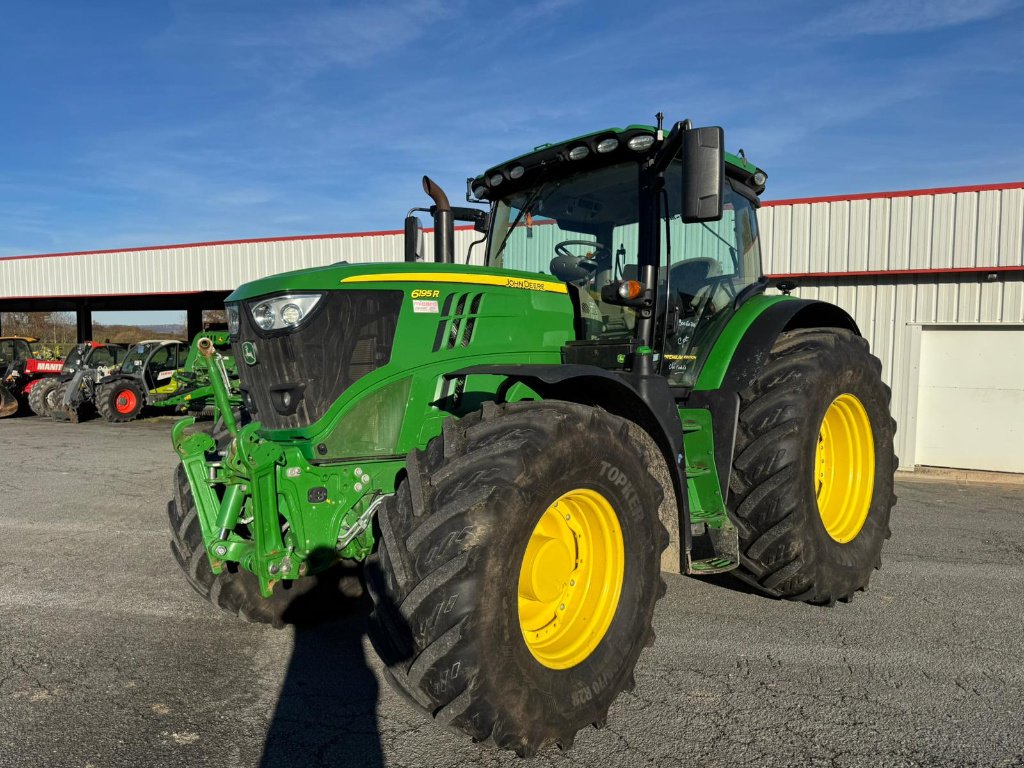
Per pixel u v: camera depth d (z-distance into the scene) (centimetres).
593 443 257
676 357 365
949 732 264
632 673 273
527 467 234
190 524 334
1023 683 304
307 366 279
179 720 274
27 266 1688
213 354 313
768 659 326
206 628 362
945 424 957
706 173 281
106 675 311
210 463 314
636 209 360
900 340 957
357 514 287
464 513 224
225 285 1510
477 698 219
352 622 369
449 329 305
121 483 754
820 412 365
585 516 272
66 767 243
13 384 1608
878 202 944
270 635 353
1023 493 792
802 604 398
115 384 1393
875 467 421
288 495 277
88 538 532
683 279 375
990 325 916
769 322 382
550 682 241
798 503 347
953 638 351
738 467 356
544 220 395
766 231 1004
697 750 253
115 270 1603
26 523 578
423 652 218
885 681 305
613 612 272
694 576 446
